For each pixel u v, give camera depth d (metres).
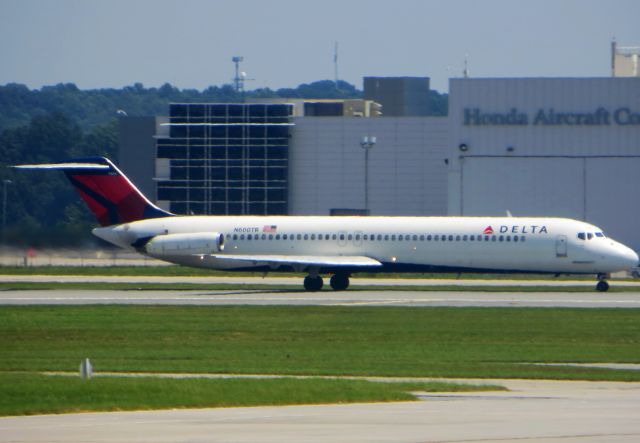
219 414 97.69
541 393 112.88
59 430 89.12
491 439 84.88
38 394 106.44
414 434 86.94
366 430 88.81
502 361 142.75
